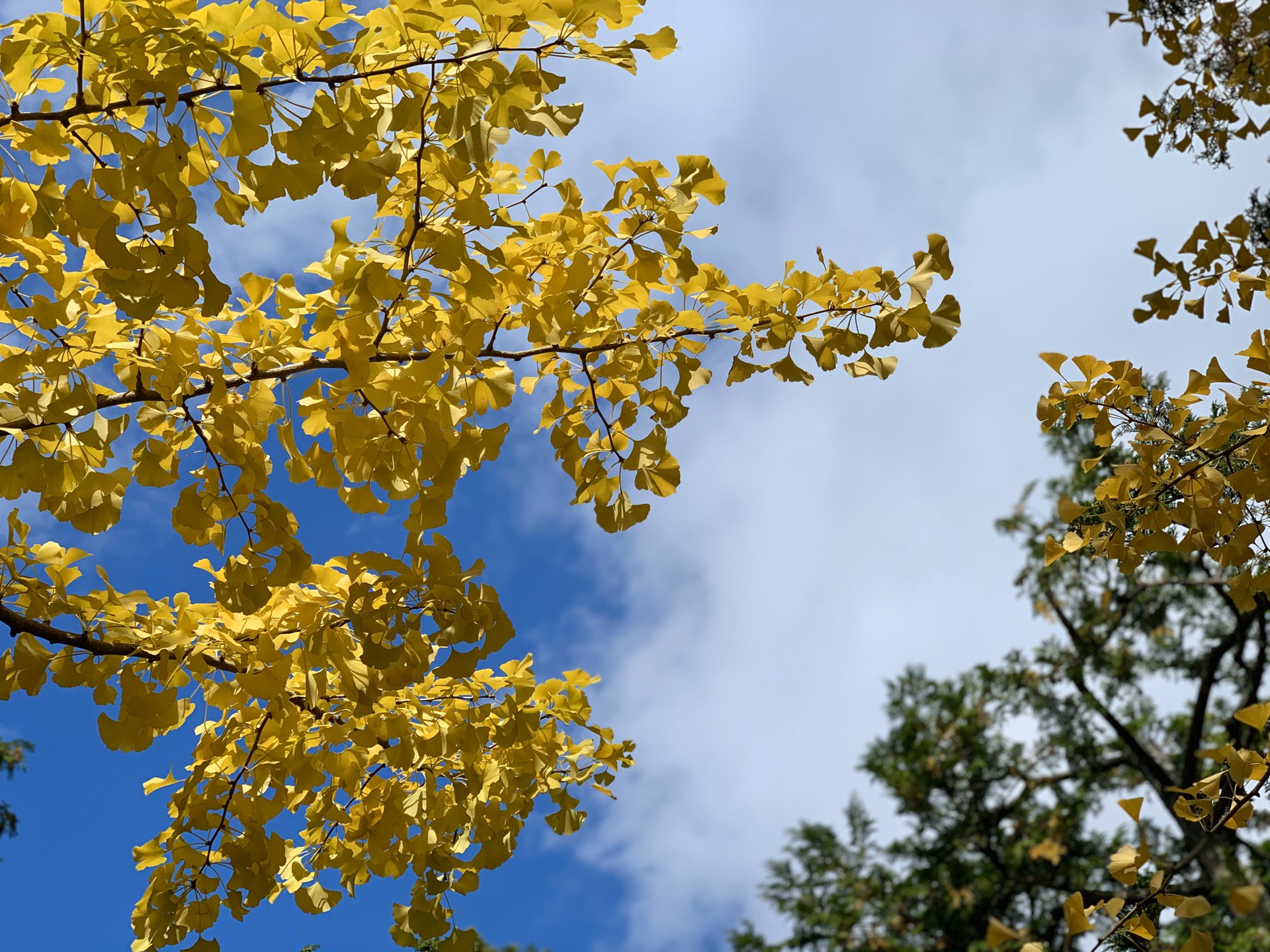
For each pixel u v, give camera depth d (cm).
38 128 147
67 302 160
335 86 152
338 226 176
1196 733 892
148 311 140
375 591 183
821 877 1266
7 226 152
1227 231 240
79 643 189
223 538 196
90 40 137
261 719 220
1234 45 332
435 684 231
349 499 189
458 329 187
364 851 246
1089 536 199
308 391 175
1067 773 1097
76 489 179
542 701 245
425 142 160
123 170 139
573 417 228
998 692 1102
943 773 1175
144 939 229
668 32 155
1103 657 1009
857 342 202
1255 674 852
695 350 216
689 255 199
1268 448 178
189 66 145
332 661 189
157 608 204
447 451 181
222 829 218
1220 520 188
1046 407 197
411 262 177
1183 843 916
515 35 147
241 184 166
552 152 202
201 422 186
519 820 247
